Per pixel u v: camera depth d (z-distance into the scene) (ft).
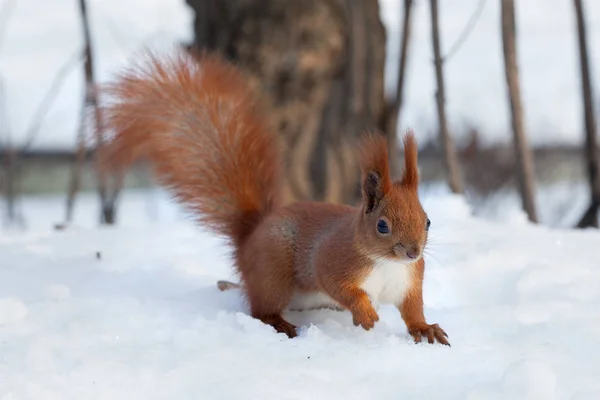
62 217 68.69
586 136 45.88
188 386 19.56
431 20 42.88
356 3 48.26
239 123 32.55
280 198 32.19
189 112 32.94
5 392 19.01
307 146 48.75
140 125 33.50
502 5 40.75
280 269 27.48
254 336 23.53
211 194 31.55
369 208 24.73
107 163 33.96
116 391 19.19
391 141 49.57
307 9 48.32
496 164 64.49
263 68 48.52
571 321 24.63
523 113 41.78
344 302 25.49
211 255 36.73
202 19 50.31
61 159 75.36
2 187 68.18
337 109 48.98
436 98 43.65
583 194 65.21
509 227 39.29
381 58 49.80
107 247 38.81
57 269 34.17
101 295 29.96
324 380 19.92
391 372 20.51
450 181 44.57
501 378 19.24
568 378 19.76
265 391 19.19
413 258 23.76
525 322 25.39
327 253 25.81
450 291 30.78
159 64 33.86
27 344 22.57
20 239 41.57
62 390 19.19
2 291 30.32
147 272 33.65
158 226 44.93
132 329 24.25
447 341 23.94
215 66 34.14
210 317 26.08
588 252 33.60
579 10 45.11
